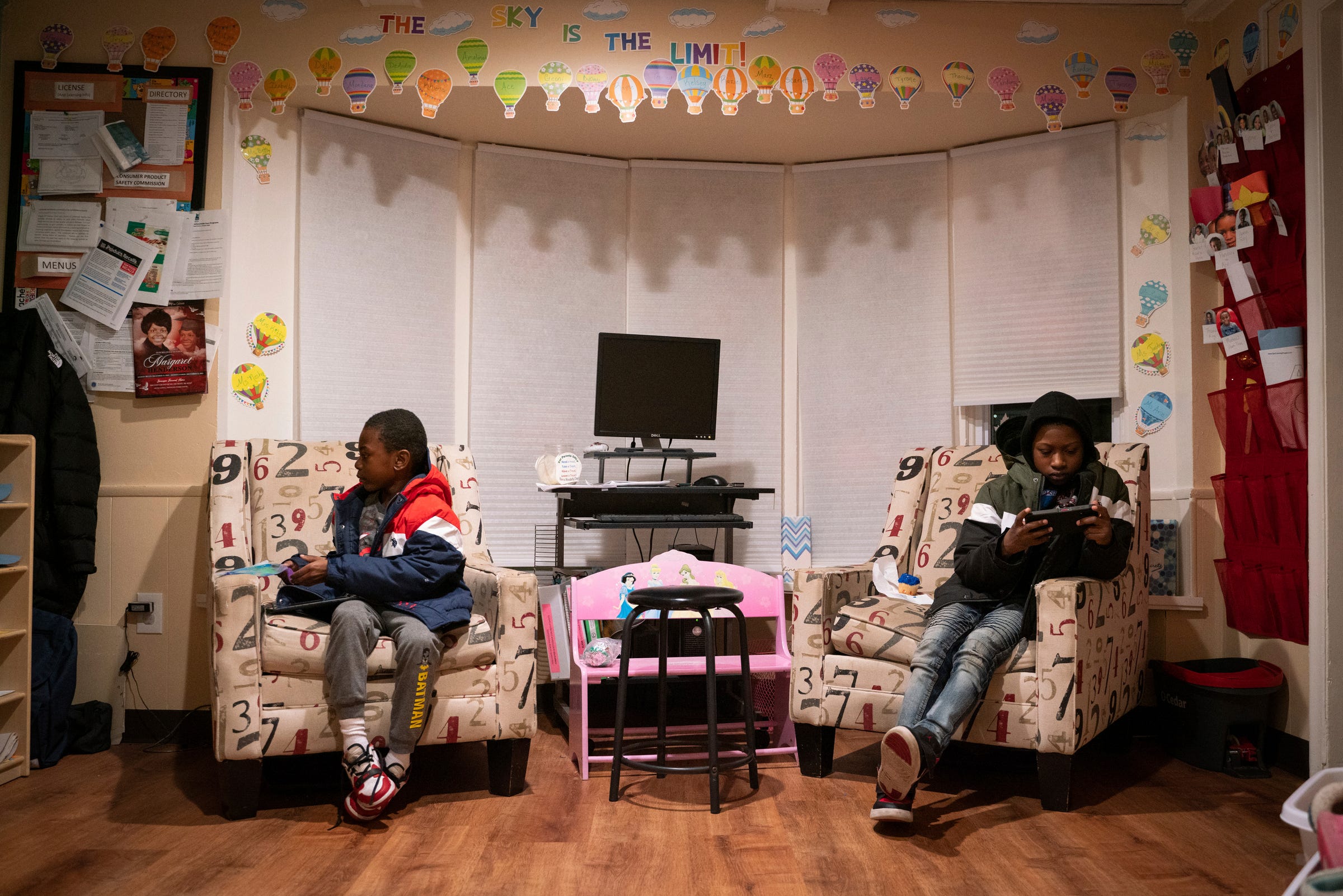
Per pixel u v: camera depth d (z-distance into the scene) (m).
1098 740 2.86
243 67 3.08
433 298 3.49
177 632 2.95
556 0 3.16
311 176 3.23
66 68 3.04
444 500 2.45
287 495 2.71
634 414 3.38
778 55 3.19
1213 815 2.23
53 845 2.00
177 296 3.01
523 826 2.14
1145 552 2.76
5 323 2.88
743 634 2.42
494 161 3.57
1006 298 3.52
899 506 3.03
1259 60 2.92
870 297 3.70
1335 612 2.51
